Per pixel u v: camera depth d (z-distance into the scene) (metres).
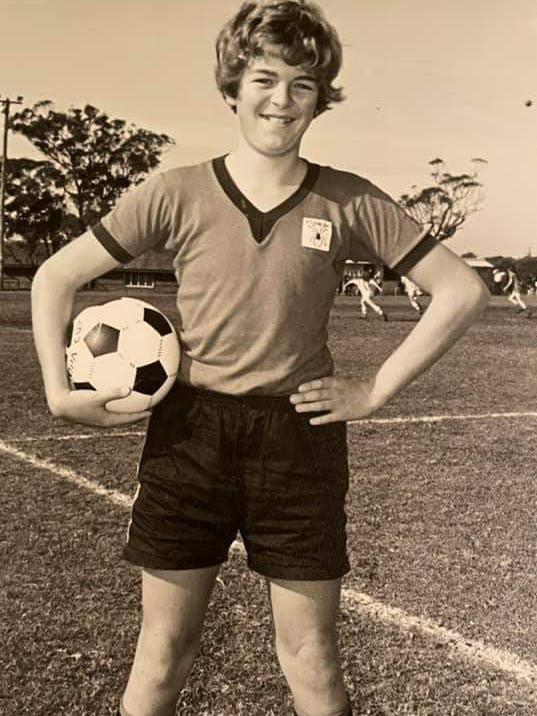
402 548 4.10
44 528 4.21
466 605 3.45
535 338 16.42
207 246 2.04
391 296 46.09
